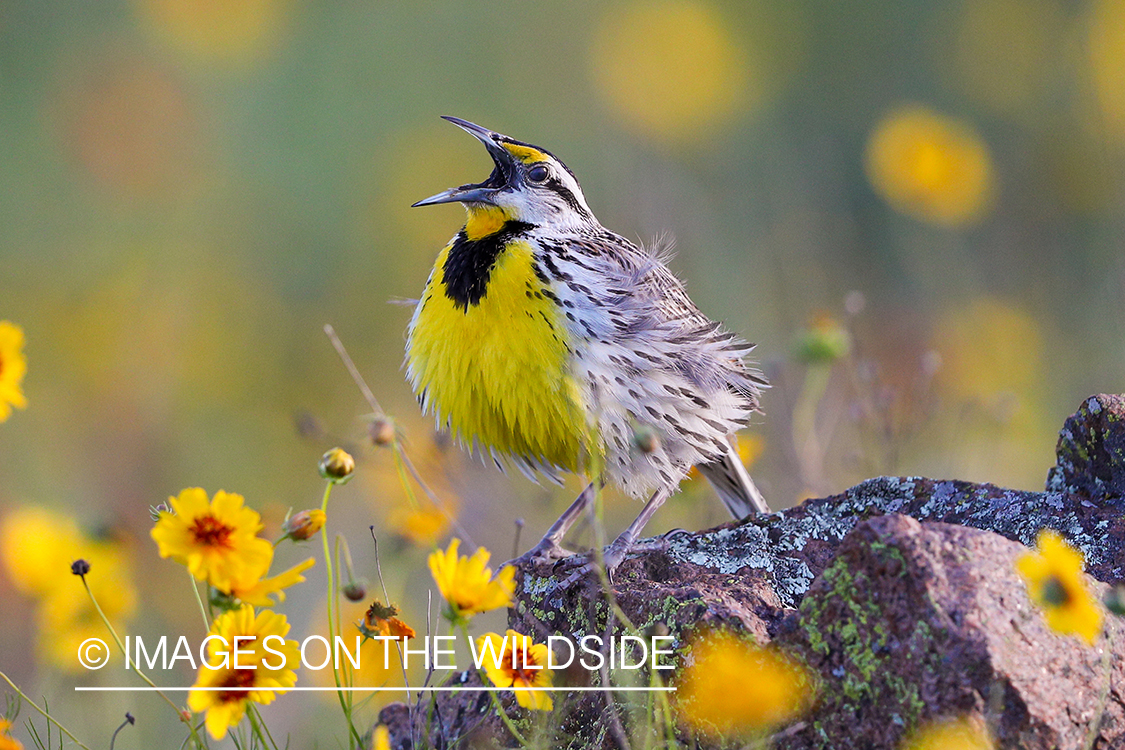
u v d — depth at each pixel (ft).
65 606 24.16
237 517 16.80
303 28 67.92
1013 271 53.47
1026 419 41.27
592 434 23.72
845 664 16.66
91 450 44.88
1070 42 63.87
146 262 59.11
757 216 55.26
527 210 25.49
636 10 69.77
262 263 59.41
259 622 16.83
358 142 65.92
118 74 65.21
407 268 59.16
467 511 31.40
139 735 24.47
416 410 44.91
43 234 60.44
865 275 54.44
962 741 15.70
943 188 53.78
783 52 69.36
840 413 37.50
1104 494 21.61
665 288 25.95
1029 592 16.48
